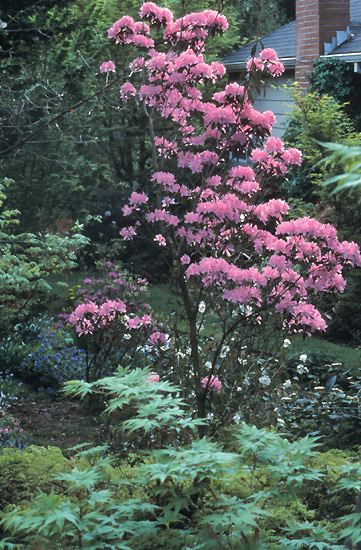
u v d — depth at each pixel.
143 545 2.69
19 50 10.50
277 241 4.23
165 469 2.43
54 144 13.20
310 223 4.11
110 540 2.42
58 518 2.12
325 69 13.77
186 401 5.10
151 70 4.94
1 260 9.12
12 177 13.22
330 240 4.13
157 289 15.11
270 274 4.35
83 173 15.41
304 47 14.52
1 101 9.77
